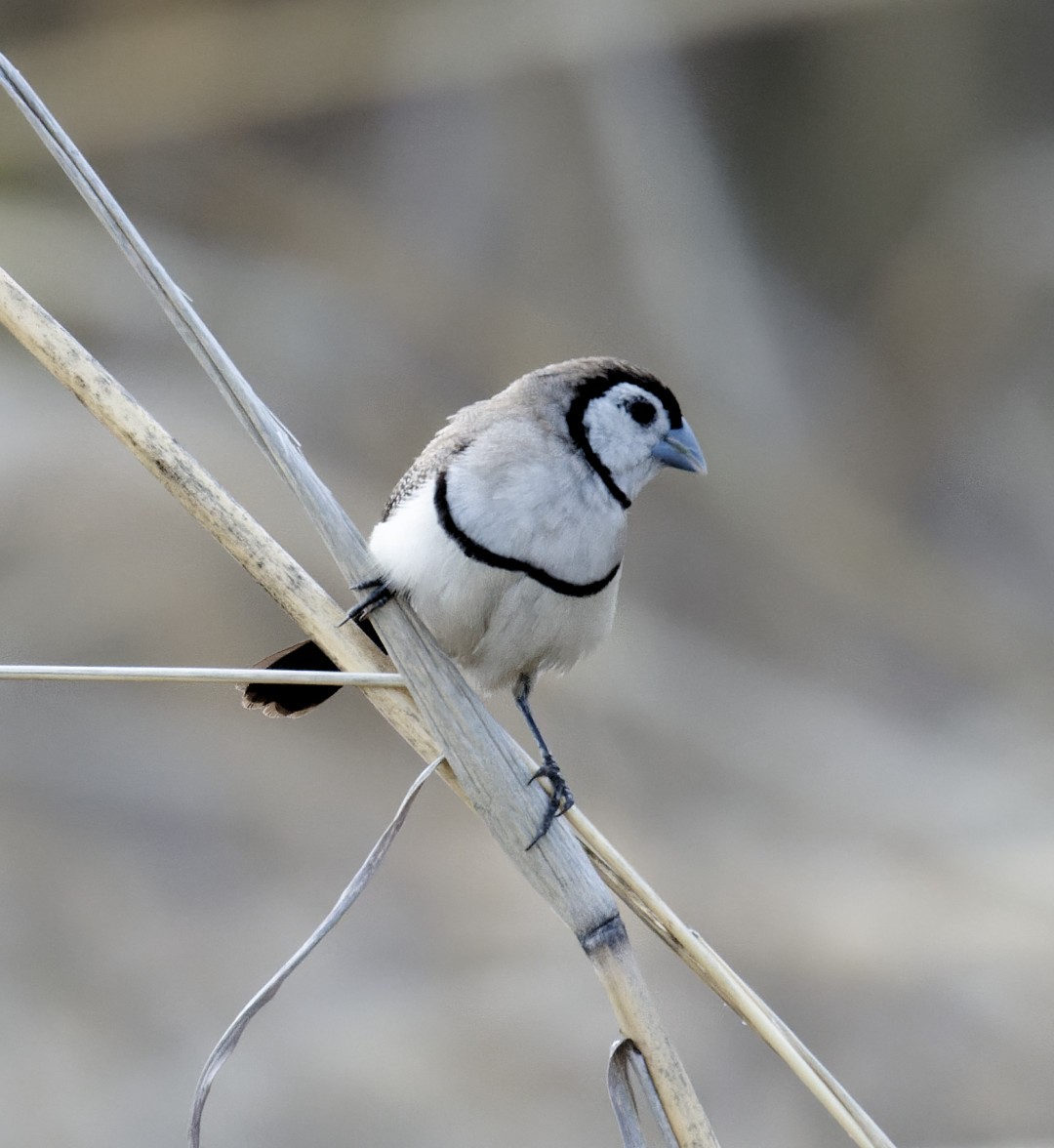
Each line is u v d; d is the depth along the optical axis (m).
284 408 13.75
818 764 13.15
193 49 13.52
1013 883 11.52
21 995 11.60
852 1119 4.99
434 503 6.24
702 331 15.76
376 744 13.53
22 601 12.84
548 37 14.66
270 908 12.24
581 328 15.53
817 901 11.51
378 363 14.23
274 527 12.51
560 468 6.40
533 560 6.28
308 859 12.65
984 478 16.14
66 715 13.16
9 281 5.30
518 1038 11.02
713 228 16.20
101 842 12.66
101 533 12.94
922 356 16.53
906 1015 10.86
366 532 12.90
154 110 13.66
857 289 17.28
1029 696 14.14
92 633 13.02
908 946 11.12
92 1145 10.62
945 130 17.38
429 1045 11.06
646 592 14.94
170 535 13.08
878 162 17.36
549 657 6.71
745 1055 10.83
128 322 13.47
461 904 12.13
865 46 17.19
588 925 5.02
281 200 14.48
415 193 15.50
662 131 16.00
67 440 12.88
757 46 17.06
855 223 17.38
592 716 13.12
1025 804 12.51
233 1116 10.78
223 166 14.43
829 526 15.10
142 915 12.26
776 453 15.39
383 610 5.46
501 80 15.55
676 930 5.15
